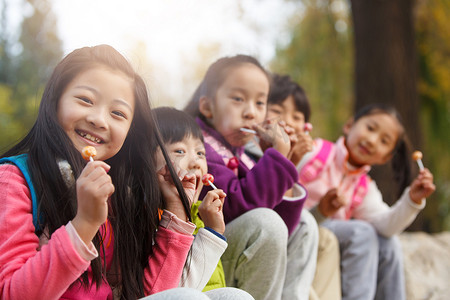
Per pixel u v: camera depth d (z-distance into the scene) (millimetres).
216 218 1231
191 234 1150
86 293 1018
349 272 2084
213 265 1200
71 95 1021
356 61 5141
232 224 1485
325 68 6426
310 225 1710
